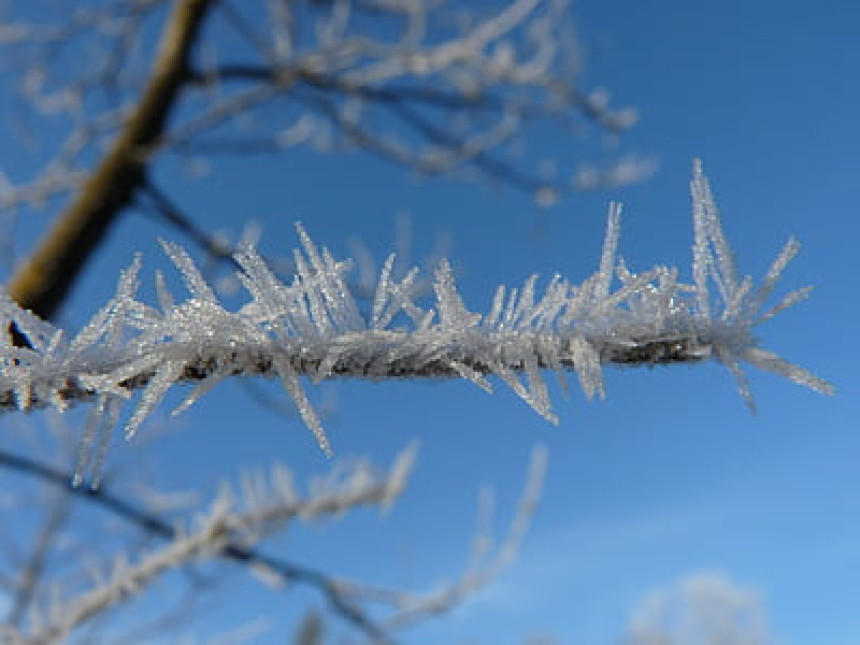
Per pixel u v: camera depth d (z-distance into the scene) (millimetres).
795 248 211
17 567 736
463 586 735
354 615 720
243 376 207
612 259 211
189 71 807
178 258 204
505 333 209
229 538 630
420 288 218
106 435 205
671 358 209
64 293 679
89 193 709
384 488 661
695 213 212
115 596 563
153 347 202
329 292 208
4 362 200
